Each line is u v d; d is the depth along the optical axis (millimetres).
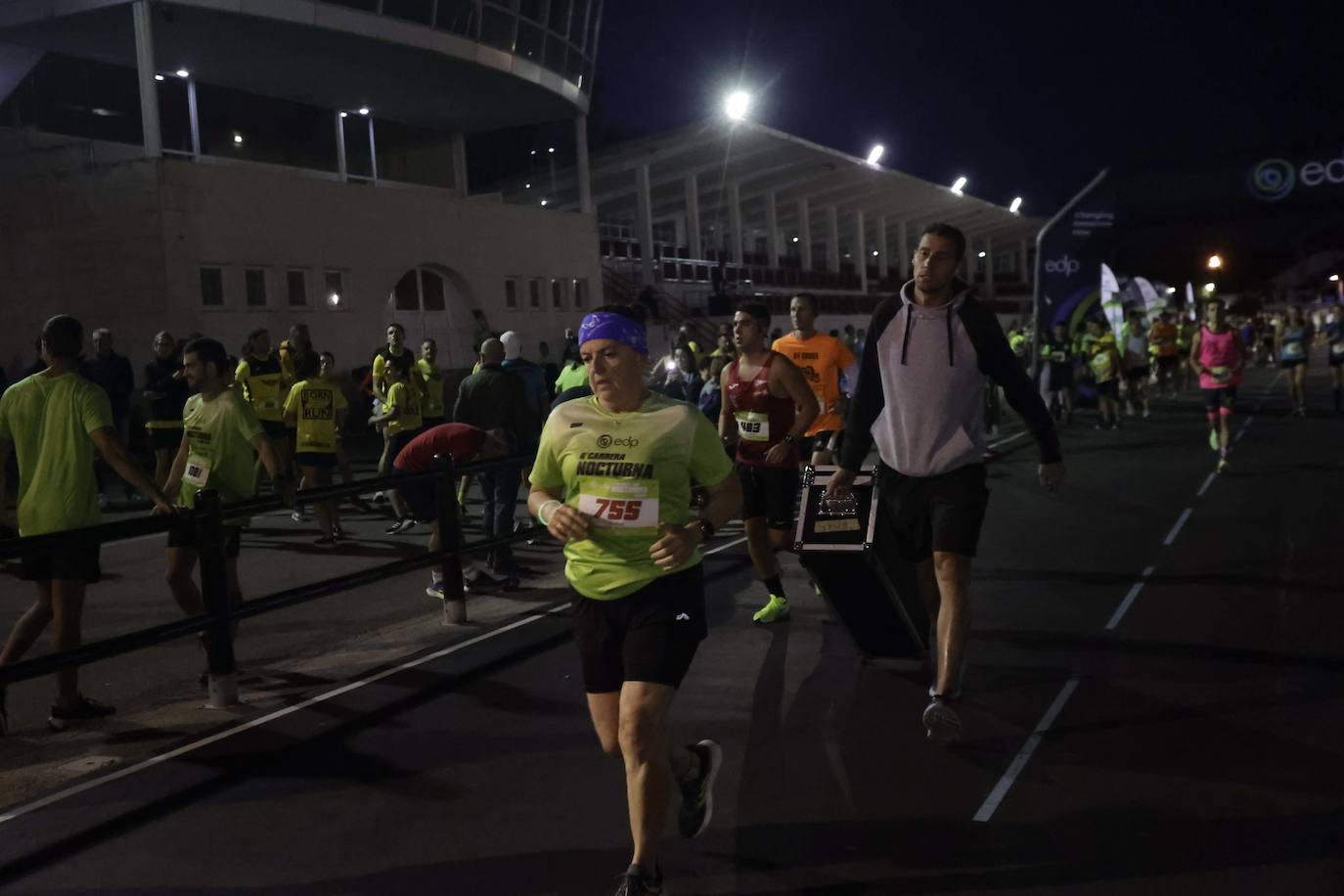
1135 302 27688
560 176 35250
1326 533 9156
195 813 4441
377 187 24391
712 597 7820
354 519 12523
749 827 4109
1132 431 18750
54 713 5609
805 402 6762
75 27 21859
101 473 14805
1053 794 4293
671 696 3539
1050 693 5492
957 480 4934
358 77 26047
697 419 3672
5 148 22062
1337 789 4234
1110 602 7254
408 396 11781
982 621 6883
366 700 5809
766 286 44156
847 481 5258
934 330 4926
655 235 46000
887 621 5891
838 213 53156
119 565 10234
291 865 3955
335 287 23547
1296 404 20266
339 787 4648
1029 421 4957
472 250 27062
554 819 4254
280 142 27328
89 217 20844
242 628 7719
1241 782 4340
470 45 25109
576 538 3537
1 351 21953
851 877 3697
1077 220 22750
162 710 5832
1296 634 6344
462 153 32031
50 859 4074
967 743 4859
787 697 5574
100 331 14250
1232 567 8070
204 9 20844
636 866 3398
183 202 20469
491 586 8656
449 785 4625
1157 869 3672
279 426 12914
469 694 5852
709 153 37938
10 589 9406
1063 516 10523
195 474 6688
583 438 3664
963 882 3635
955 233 4887
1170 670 5781
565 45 28891
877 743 4902
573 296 30719
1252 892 3494
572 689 5871
